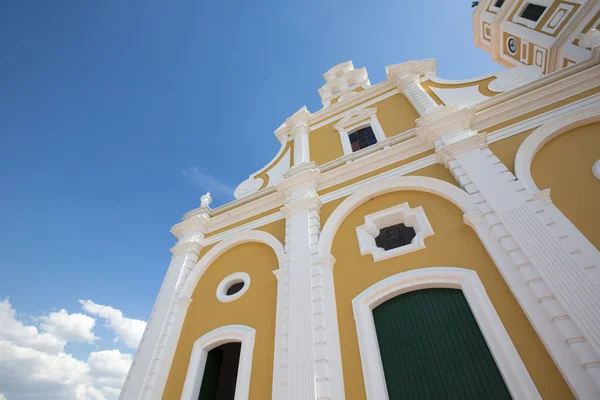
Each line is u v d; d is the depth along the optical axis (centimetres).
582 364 411
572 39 1312
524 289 514
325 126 1328
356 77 1703
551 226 550
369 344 586
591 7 1245
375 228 791
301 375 579
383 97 1265
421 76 1246
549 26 1452
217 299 890
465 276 591
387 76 1310
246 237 996
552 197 623
